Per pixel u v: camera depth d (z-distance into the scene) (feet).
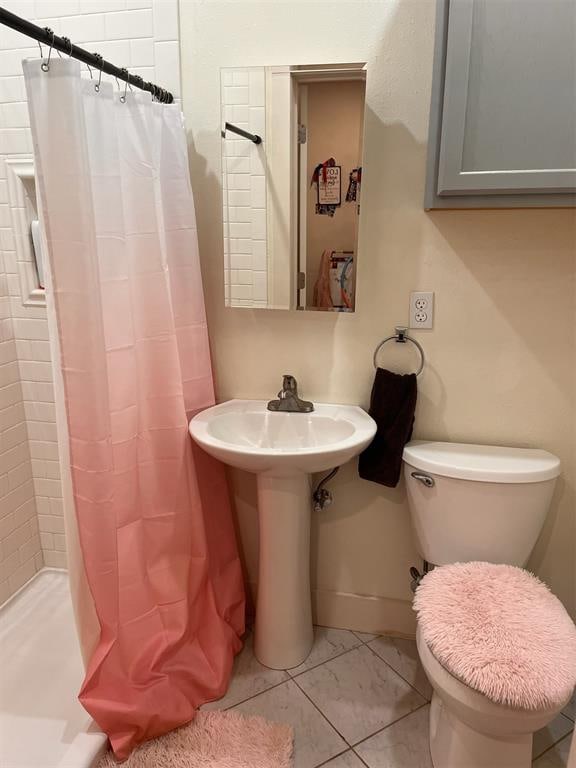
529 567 5.36
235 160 4.94
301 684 5.14
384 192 4.74
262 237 5.08
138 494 4.73
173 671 4.77
